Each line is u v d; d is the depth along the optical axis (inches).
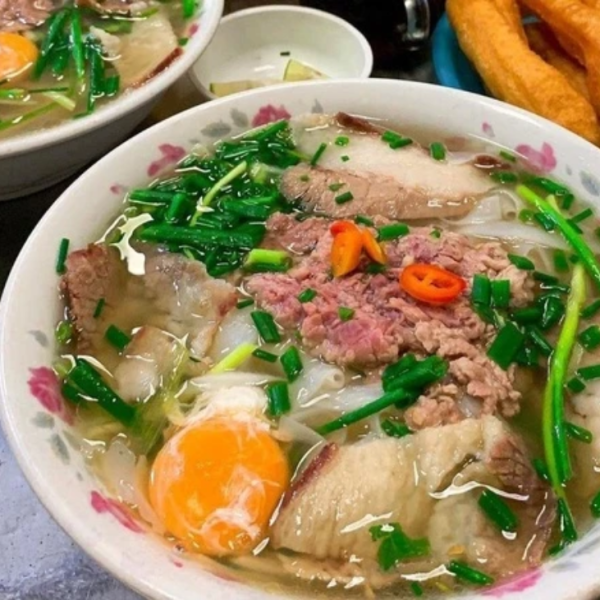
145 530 13.7
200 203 17.1
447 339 14.9
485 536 13.7
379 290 15.4
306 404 14.8
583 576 12.8
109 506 13.7
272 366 15.1
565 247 16.7
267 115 18.2
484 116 18.0
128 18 21.3
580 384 14.9
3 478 16.5
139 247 16.4
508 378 14.8
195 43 20.1
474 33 20.6
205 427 14.4
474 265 15.8
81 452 14.3
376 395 14.7
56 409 14.4
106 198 16.7
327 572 13.5
